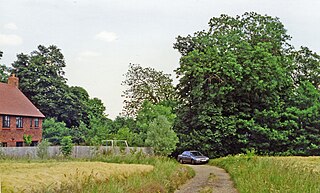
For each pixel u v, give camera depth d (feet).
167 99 212.02
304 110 162.50
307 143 159.53
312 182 43.14
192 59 166.71
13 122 148.15
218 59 161.07
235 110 160.45
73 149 123.95
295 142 159.84
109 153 98.12
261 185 44.06
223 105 159.94
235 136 158.40
